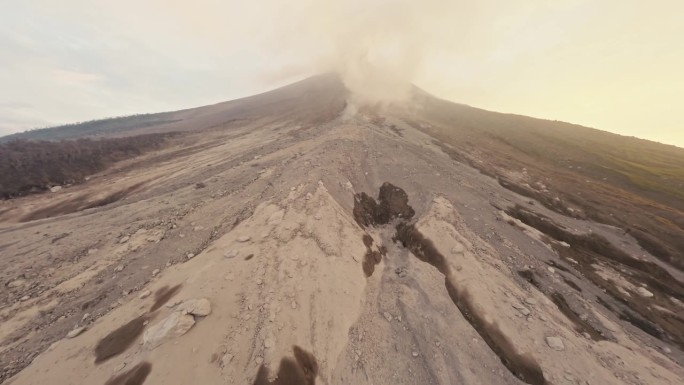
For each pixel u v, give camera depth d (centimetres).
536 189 4609
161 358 1531
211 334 1683
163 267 2341
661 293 2589
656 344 2066
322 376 1730
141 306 1916
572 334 2009
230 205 3097
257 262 2186
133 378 1459
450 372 1831
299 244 2423
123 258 2470
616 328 2142
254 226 2586
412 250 2819
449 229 2838
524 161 6188
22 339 1791
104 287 2180
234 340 1677
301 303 1992
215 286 1967
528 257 2769
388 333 2062
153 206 3341
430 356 1925
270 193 3158
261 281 2052
